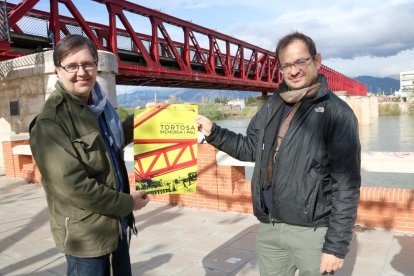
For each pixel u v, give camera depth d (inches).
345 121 87.1
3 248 197.6
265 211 99.3
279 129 95.8
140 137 105.7
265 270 103.3
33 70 434.9
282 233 95.7
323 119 88.7
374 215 201.6
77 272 86.3
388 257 165.9
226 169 243.6
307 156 89.6
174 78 929.5
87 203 80.7
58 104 82.2
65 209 84.1
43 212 263.6
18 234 219.3
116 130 95.7
